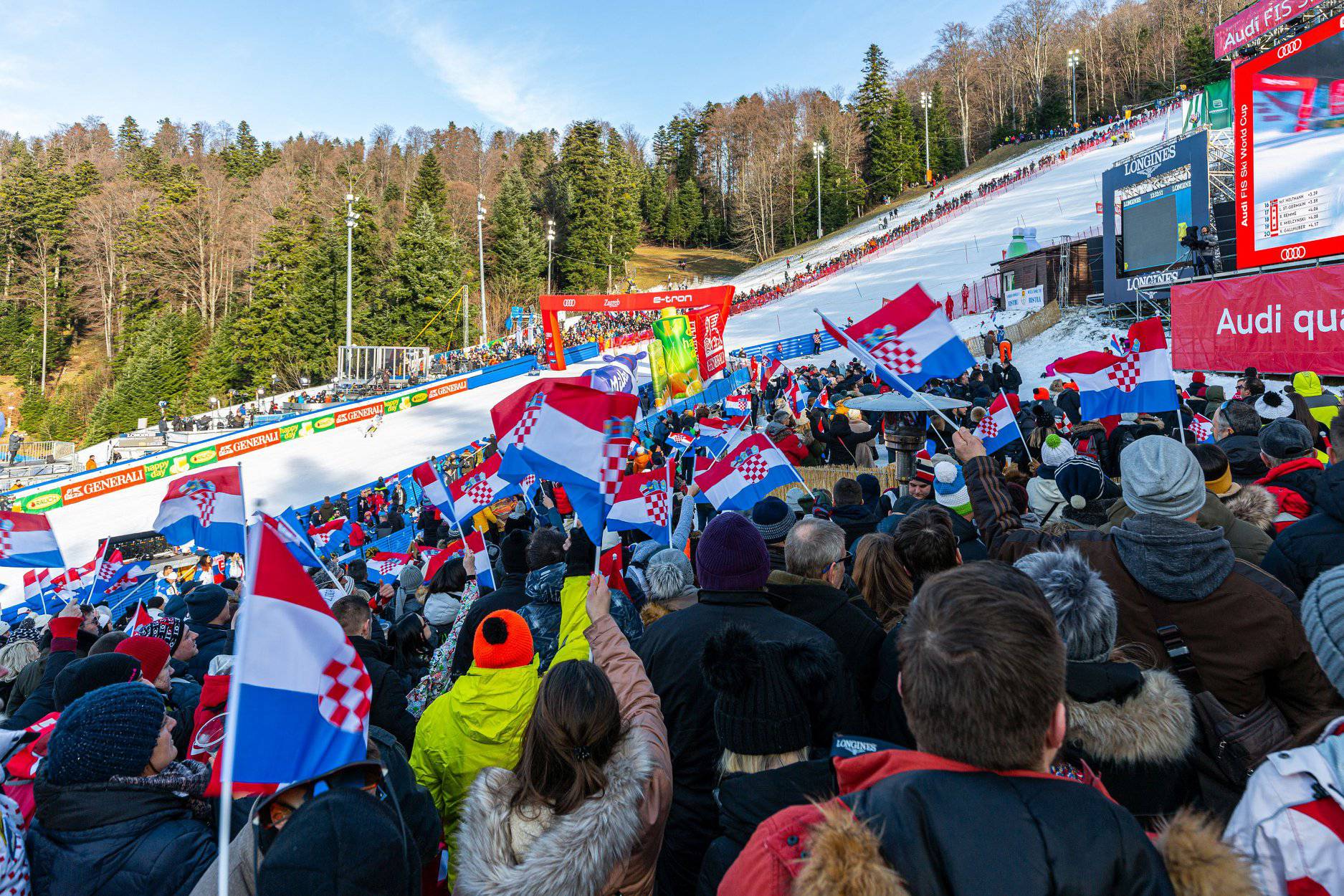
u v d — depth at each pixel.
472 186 97.00
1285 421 4.33
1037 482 4.70
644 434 17.38
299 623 1.84
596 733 2.06
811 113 111.81
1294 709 2.14
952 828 1.15
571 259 92.06
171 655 4.57
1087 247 30.20
